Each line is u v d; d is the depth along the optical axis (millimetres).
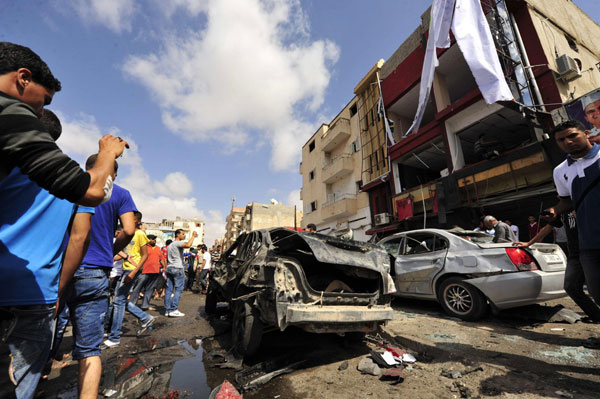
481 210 10422
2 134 883
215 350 3461
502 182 9758
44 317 1058
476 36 8844
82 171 1056
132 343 3768
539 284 3705
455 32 9047
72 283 1907
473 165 10672
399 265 5531
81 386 1777
